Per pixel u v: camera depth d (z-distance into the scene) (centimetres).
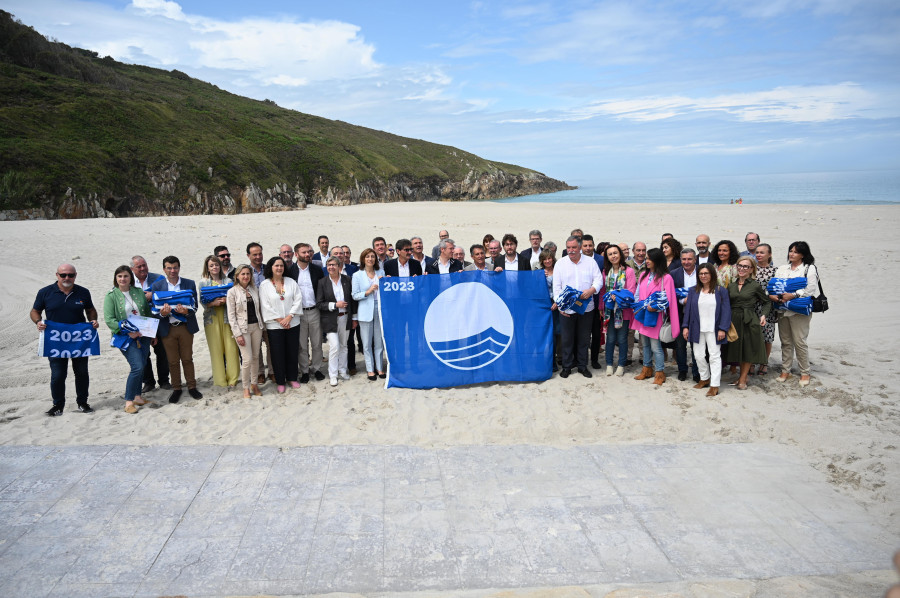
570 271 775
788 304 705
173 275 738
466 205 5388
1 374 848
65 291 668
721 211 3406
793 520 459
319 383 791
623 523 457
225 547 427
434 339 772
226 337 748
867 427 611
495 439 617
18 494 496
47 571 398
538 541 435
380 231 2578
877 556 414
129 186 5025
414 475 534
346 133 10431
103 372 864
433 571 401
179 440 610
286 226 2766
